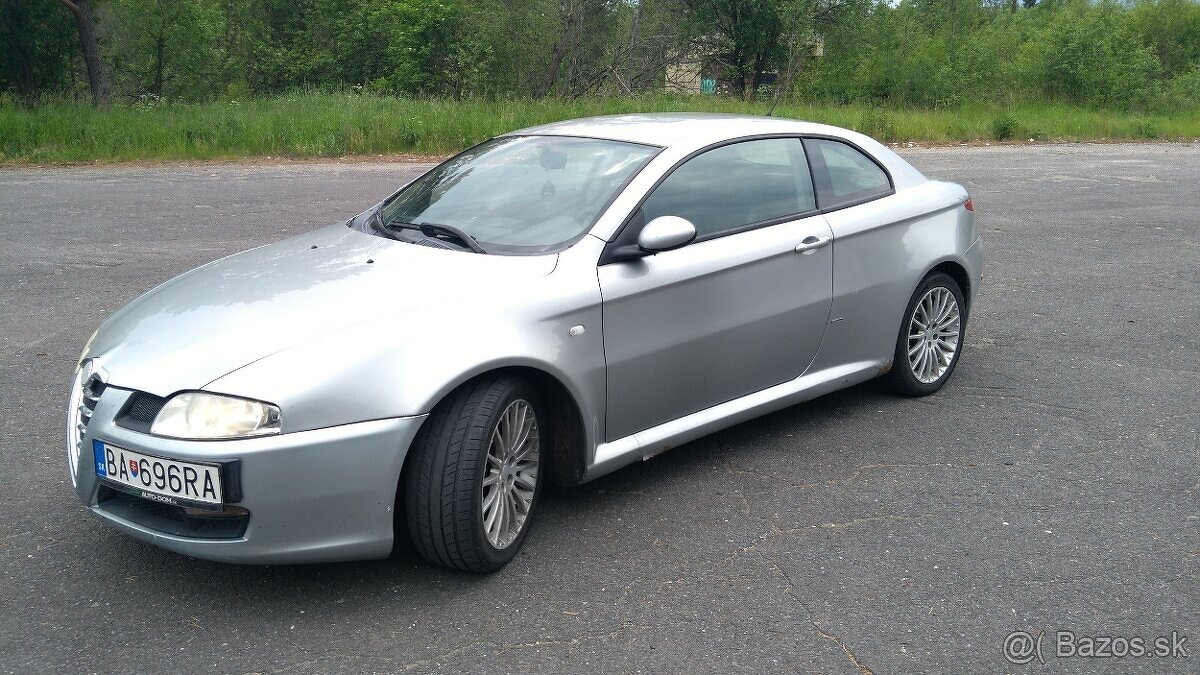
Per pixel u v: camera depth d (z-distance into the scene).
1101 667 3.05
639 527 3.93
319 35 36.44
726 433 4.94
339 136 16.77
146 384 3.19
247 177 13.54
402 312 3.43
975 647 3.15
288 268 3.91
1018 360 6.13
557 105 21.44
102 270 7.93
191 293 3.75
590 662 3.04
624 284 3.90
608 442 3.98
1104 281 8.18
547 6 32.47
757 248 4.39
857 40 36.50
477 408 3.40
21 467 4.37
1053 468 4.53
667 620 3.28
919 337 5.39
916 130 21.73
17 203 11.09
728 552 3.74
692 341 4.16
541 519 3.99
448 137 17.30
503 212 4.19
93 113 18.44
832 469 4.50
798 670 3.01
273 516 3.11
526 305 3.60
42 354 5.88
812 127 5.07
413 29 31.73
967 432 4.96
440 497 3.33
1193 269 8.59
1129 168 16.05
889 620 3.29
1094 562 3.69
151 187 12.46
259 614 3.29
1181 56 41.31
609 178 4.21
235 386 3.11
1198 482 4.39
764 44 37.12
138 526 3.23
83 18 26.81
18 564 3.57
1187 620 3.31
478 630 3.21
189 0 33.03
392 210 4.59
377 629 3.21
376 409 3.21
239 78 35.94
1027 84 32.66
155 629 3.19
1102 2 41.41
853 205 4.96
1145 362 6.09
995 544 3.82
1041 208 11.80
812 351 4.76
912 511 4.09
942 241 5.37
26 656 3.03
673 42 34.75
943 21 44.88
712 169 4.45
